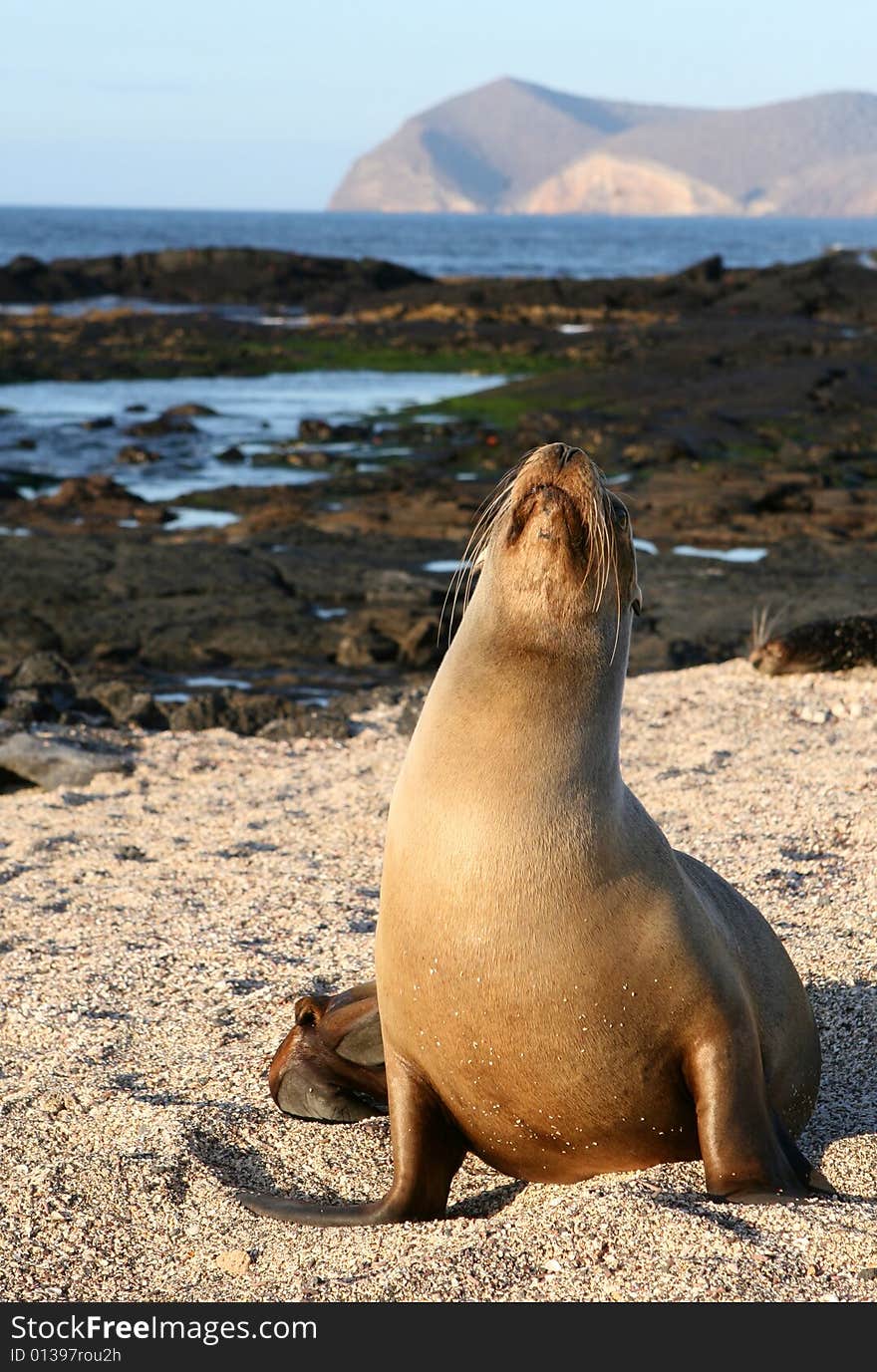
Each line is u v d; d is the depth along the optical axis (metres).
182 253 81.50
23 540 21.61
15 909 7.02
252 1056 5.31
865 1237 3.47
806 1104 4.68
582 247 168.12
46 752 10.08
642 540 23.12
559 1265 3.48
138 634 16.77
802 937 6.01
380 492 26.91
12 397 43.09
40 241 150.88
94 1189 4.31
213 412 39.12
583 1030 3.81
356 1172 4.56
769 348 46.47
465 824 3.78
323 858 7.67
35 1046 5.46
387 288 79.69
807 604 17.91
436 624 16.45
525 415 35.09
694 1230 3.53
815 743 9.38
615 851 3.87
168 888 7.28
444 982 3.83
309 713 11.73
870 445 31.83
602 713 3.88
